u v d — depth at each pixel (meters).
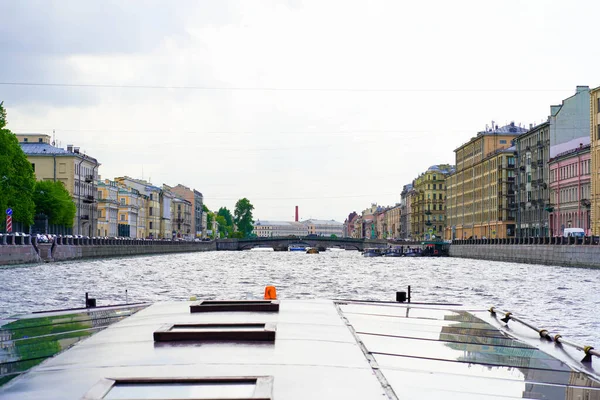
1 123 67.88
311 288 42.25
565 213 97.62
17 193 71.44
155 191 189.12
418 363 7.91
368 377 6.63
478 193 145.12
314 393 5.96
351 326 9.74
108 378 5.99
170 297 35.38
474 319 11.38
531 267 70.25
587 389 7.31
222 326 8.40
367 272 63.31
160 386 5.88
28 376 6.73
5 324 11.02
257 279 50.91
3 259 60.53
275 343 7.62
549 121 105.50
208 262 89.06
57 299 33.31
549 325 24.59
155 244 125.75
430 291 40.00
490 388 7.14
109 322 10.48
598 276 52.91
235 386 5.90
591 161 85.00
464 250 116.19
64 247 77.38
